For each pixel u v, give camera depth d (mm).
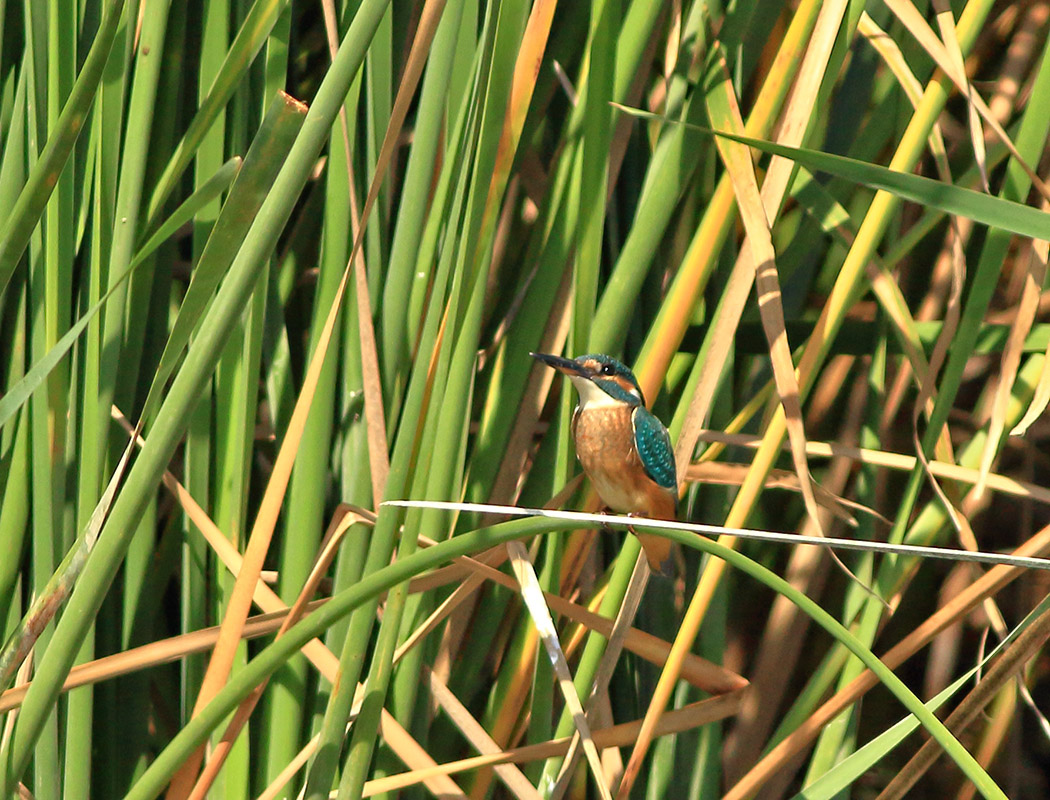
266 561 11453
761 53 11453
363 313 11344
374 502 11367
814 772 11438
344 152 11383
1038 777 11781
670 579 11469
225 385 11383
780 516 11602
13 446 11375
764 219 11336
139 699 11406
